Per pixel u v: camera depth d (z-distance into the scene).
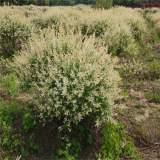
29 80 3.21
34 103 3.69
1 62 5.33
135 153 2.89
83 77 2.66
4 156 2.80
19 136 3.07
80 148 2.95
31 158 2.85
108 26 6.76
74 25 7.77
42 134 3.12
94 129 3.19
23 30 5.82
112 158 2.74
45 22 7.91
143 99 4.18
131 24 8.69
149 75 5.14
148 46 7.25
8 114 3.39
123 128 3.29
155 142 3.07
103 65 2.99
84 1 54.97
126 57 6.39
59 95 2.72
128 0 31.80
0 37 5.51
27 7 22.62
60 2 50.69
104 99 2.80
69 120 2.76
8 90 4.20
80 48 3.38
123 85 4.76
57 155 2.84
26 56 3.36
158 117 3.52
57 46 3.31
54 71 2.78
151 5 31.11
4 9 6.04
